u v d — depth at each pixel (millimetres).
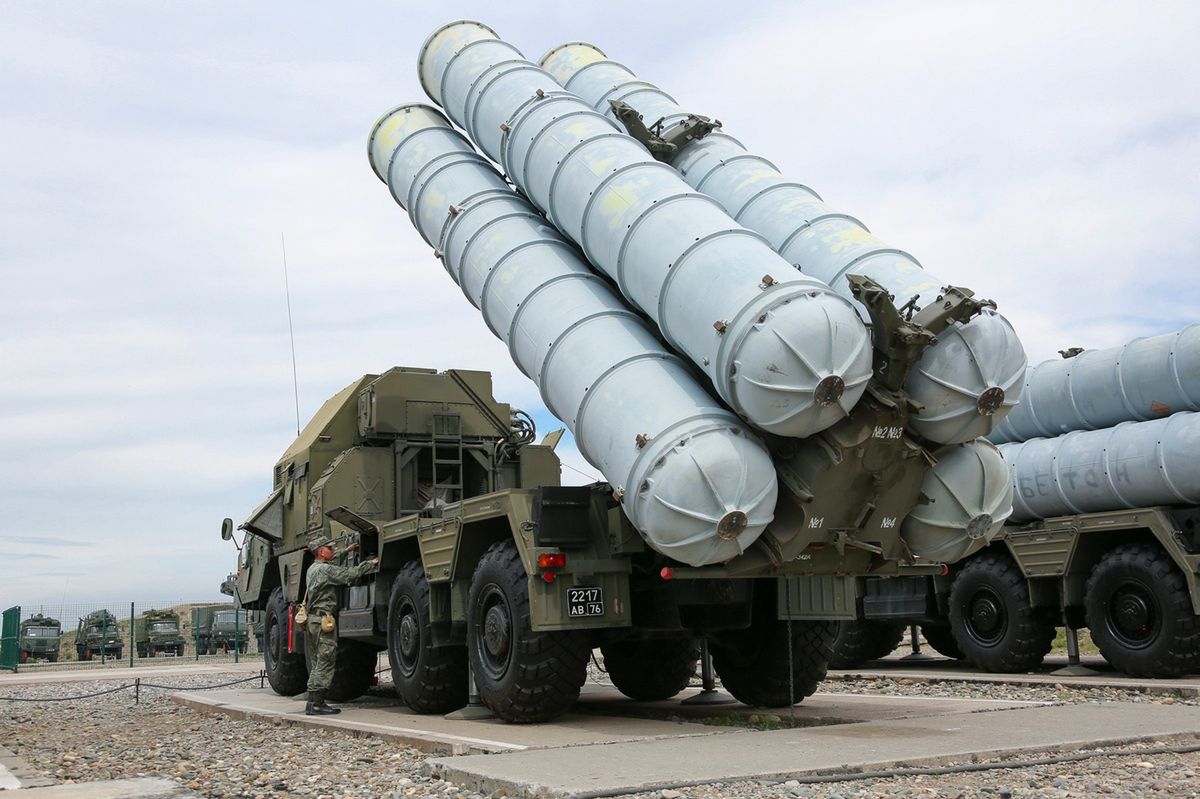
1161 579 11281
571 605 8070
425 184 10398
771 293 7062
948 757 6086
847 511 7594
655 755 6242
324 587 10539
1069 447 12305
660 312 7793
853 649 15180
